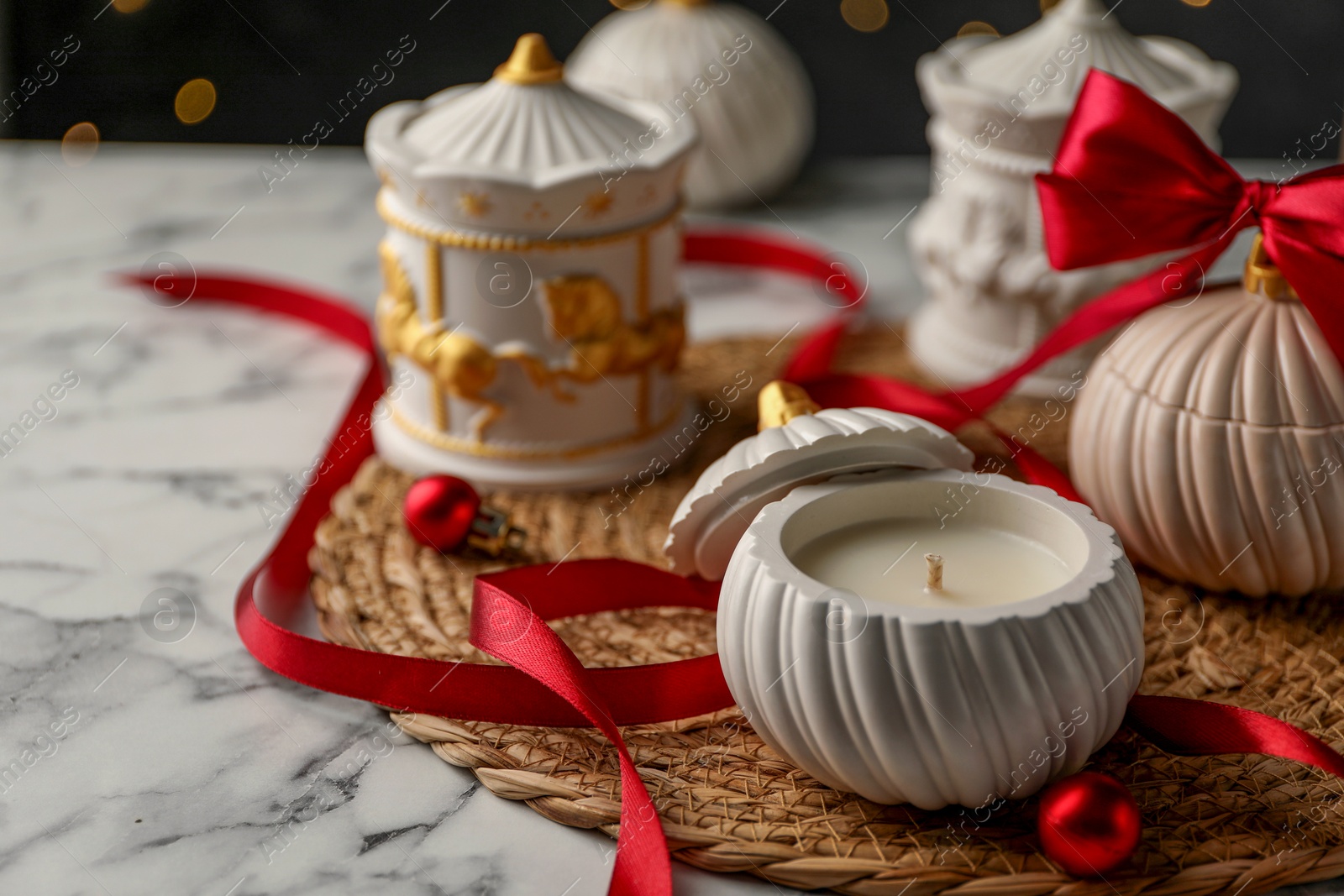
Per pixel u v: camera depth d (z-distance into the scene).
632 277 0.58
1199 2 0.87
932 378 0.65
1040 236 0.61
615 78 0.77
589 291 0.56
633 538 0.57
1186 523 0.52
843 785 0.47
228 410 0.65
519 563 0.56
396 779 0.49
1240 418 0.51
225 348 0.70
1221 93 0.59
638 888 0.45
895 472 0.49
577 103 0.57
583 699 0.47
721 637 0.47
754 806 0.47
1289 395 0.50
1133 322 0.54
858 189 0.84
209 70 0.99
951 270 0.63
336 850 0.47
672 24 0.78
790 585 0.45
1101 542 0.46
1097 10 0.60
